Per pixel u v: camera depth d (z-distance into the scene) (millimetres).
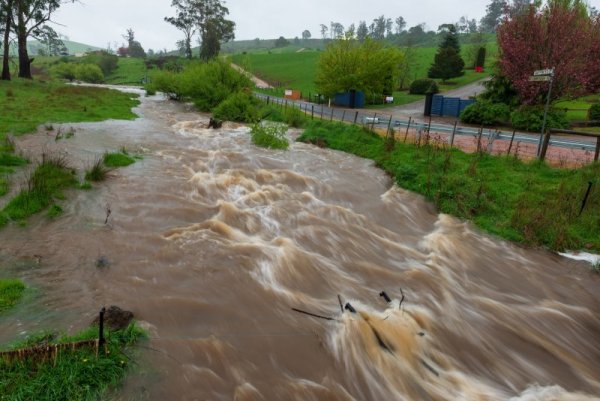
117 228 8695
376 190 13297
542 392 5621
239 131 22109
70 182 10828
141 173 12562
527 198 11836
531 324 7066
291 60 95062
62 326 5438
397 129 21875
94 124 20859
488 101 27344
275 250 8352
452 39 64938
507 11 30875
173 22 93312
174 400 4559
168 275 7086
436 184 12984
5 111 21359
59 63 97750
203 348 5418
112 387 4574
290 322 6211
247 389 4887
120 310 5719
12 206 8898
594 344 6812
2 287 6121
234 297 6684
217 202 10750
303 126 23859
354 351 5781
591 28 26250
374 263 8516
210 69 31219
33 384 4367
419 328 6516
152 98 42500
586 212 10836
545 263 9172
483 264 9000
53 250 7527
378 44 42156
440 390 5434
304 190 12758
